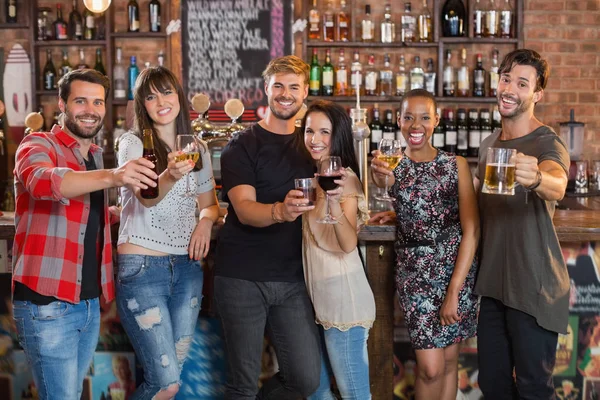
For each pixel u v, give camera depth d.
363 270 2.43
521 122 2.40
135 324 2.38
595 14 5.02
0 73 5.21
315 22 5.00
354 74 4.88
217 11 5.01
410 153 2.54
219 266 2.43
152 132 2.35
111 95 5.04
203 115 3.32
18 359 2.88
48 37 5.10
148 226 2.35
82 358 2.33
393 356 2.84
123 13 5.15
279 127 2.43
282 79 2.35
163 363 2.38
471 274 2.53
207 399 2.86
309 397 2.64
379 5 5.08
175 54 5.03
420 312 2.52
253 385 2.45
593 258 2.78
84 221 2.21
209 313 2.82
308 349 2.42
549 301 2.32
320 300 2.38
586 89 5.08
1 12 5.18
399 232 2.60
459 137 4.98
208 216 2.53
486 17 4.90
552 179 2.10
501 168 2.04
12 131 5.24
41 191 2.00
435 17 4.89
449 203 2.48
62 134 2.23
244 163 2.38
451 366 2.60
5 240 2.82
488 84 5.04
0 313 2.86
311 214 2.36
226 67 5.03
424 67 5.11
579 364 2.83
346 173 2.33
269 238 2.38
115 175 1.98
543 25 5.03
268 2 4.98
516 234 2.36
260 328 2.42
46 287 2.15
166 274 2.40
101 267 2.33
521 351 2.38
